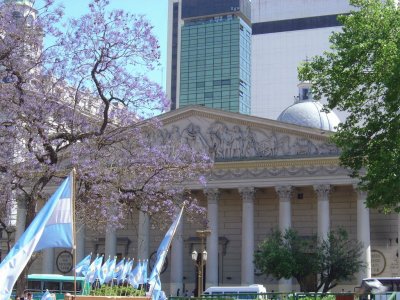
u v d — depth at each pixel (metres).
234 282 98.94
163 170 46.97
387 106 48.28
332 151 91.38
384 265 94.38
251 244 93.56
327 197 91.06
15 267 20.84
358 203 90.25
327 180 91.25
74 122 43.88
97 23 42.91
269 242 82.44
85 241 104.69
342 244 82.56
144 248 97.44
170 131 97.94
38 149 42.69
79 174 42.47
